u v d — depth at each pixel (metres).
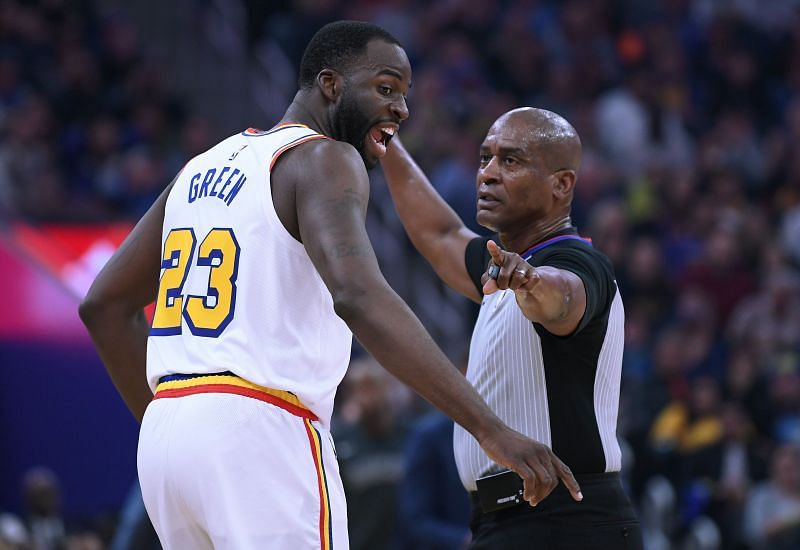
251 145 10.09
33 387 24.22
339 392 25.83
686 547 24.09
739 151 41.03
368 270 9.03
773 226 38.75
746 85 45.03
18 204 26.05
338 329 9.95
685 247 35.34
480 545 10.84
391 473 19.45
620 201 36.25
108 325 10.91
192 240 9.98
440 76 38.56
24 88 35.03
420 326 8.94
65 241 26.02
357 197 9.44
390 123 10.29
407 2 42.47
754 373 29.70
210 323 9.66
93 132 34.00
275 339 9.58
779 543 24.20
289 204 9.66
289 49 40.31
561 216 11.23
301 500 9.44
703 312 31.33
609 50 43.28
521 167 10.99
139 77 36.66
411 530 17.89
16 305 24.34
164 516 9.73
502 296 10.99
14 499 23.77
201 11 41.81
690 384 29.91
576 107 40.19
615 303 10.88
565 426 10.59
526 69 40.84
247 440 9.38
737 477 25.81
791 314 32.03
